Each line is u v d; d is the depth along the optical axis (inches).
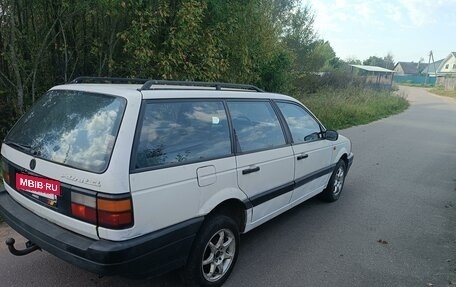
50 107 126.3
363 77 1291.8
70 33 274.4
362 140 478.0
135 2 265.3
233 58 378.6
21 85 244.1
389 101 963.3
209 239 125.3
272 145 159.0
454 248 177.0
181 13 282.0
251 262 152.6
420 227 200.7
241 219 145.5
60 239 105.7
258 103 157.6
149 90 113.8
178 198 112.6
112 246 98.4
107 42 284.7
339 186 235.8
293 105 184.7
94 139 105.7
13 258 144.4
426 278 148.6
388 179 295.3
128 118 104.3
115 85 127.3
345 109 671.8
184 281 125.7
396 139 497.7
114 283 131.7
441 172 327.0
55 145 114.2
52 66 277.9
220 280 134.3
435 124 692.1
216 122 132.1
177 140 116.3
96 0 244.7
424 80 2888.8
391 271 152.6
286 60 543.5
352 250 169.0
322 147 200.1
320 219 203.8
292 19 906.7
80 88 122.2
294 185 174.7
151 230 106.4
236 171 134.6
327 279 143.6
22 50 252.7
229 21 334.3
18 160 124.1
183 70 301.9
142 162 104.3
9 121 262.4
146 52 273.4
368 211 220.5
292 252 163.5
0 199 132.7
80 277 134.3
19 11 241.1
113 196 97.3
